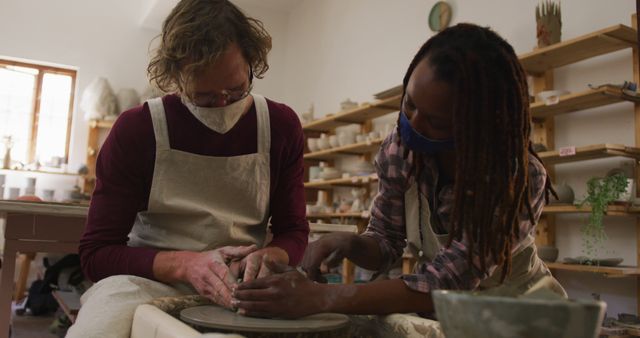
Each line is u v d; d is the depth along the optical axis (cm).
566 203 300
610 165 301
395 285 83
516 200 81
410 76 89
